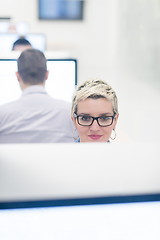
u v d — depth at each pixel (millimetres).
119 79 6250
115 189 597
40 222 570
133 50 6570
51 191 585
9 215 561
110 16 7016
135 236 594
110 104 1119
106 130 1141
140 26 6387
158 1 5914
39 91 1498
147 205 586
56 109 1502
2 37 3885
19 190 584
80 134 1161
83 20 6977
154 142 779
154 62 5922
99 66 7234
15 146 716
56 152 701
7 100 1530
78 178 627
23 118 1495
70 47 7082
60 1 6762
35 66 1487
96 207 576
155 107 4418
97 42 7129
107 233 584
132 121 3691
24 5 6703
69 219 576
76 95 1128
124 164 676
